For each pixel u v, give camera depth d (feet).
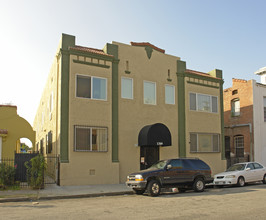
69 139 51.21
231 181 51.88
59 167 49.90
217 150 71.67
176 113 65.92
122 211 28.96
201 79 71.05
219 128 72.84
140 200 36.86
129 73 60.13
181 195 41.52
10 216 26.58
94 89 55.11
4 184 44.83
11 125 51.96
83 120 53.01
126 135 57.93
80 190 44.68
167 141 57.52
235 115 87.71
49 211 29.14
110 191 44.01
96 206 32.19
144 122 60.70
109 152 54.85
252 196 39.14
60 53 53.52
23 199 37.14
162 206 31.89
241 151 84.94
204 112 70.44
